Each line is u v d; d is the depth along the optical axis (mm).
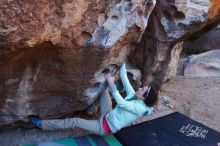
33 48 3068
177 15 4816
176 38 5008
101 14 3549
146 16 4043
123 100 3928
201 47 7445
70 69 3645
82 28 3348
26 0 2711
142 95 4055
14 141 4055
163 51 5227
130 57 5133
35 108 3908
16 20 2713
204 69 6691
